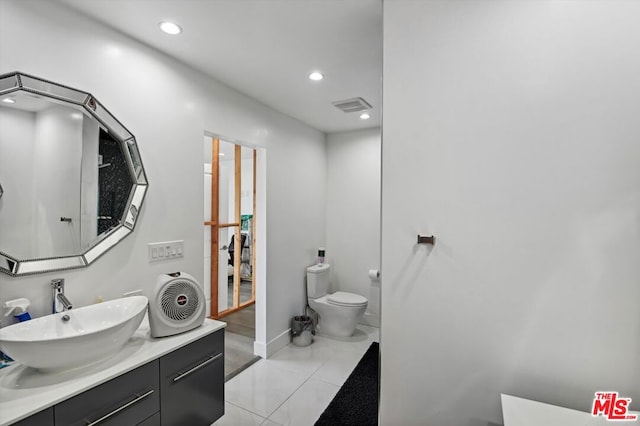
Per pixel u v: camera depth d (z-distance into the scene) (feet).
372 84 8.29
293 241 11.18
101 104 5.50
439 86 4.53
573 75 3.84
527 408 3.69
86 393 3.99
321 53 6.73
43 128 4.88
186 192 7.09
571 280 3.88
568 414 3.58
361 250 12.84
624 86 3.64
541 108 3.99
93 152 5.46
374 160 12.53
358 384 8.18
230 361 9.42
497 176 4.22
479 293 4.33
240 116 8.73
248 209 19.63
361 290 12.87
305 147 11.90
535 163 4.02
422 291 4.66
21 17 4.58
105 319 5.19
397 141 4.78
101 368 4.41
